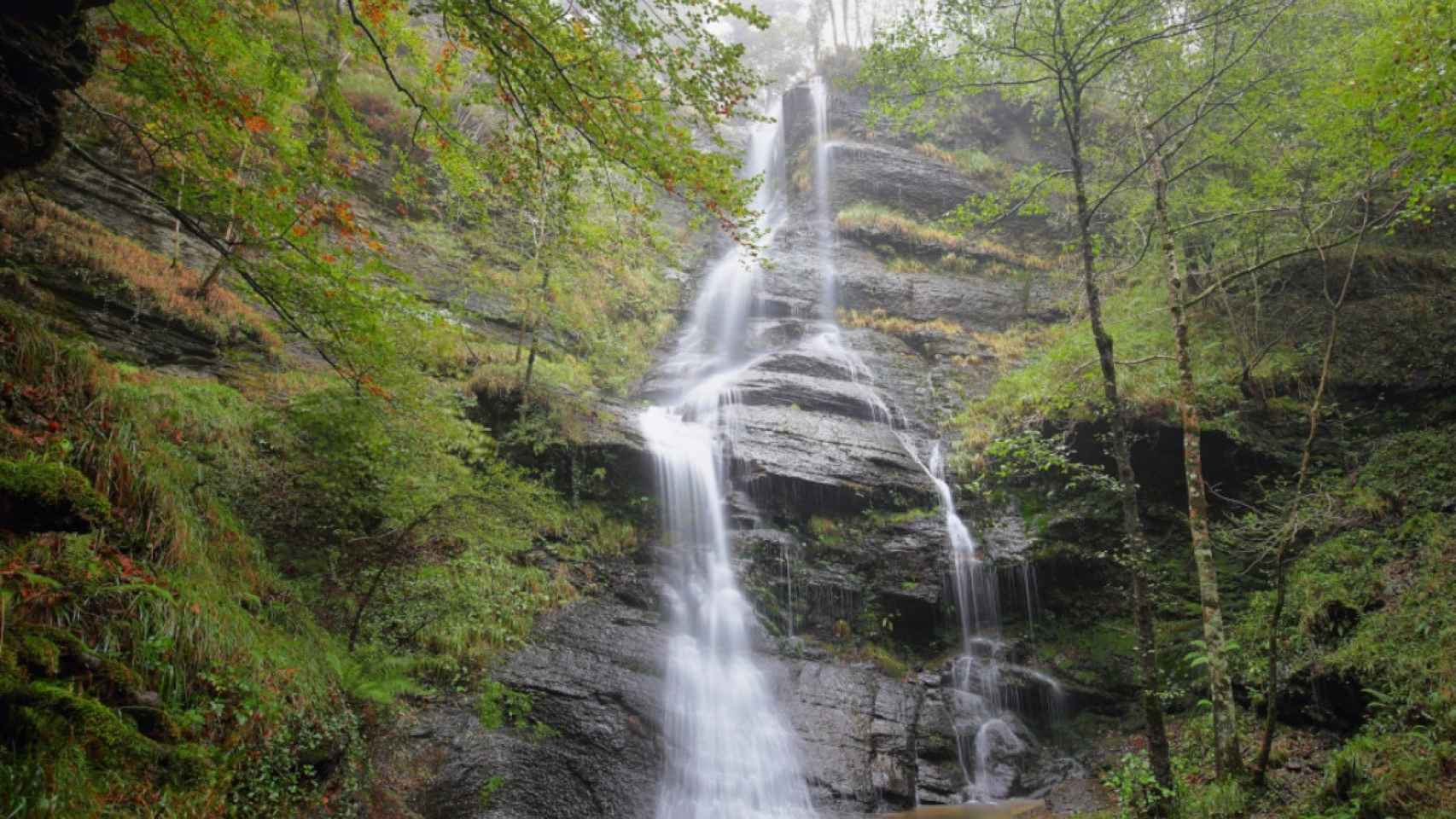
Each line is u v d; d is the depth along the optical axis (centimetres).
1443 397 1505
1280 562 960
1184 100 1180
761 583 1518
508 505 998
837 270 2666
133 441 696
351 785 753
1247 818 878
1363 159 1216
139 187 654
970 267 2731
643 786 1021
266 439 1043
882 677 1390
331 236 1595
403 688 850
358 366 800
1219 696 967
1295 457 1539
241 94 712
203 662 614
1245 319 1814
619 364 2144
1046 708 1398
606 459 1578
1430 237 1914
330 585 968
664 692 1188
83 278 1180
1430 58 782
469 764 934
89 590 549
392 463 905
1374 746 882
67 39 577
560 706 1077
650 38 629
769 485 1667
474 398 1484
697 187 674
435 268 1875
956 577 1576
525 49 618
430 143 773
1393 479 1373
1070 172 1158
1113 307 2080
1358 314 1728
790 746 1173
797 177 3234
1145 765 1051
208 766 550
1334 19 1274
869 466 1764
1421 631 1029
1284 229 1731
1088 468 1092
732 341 2380
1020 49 1130
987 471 1767
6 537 522
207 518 775
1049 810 1105
